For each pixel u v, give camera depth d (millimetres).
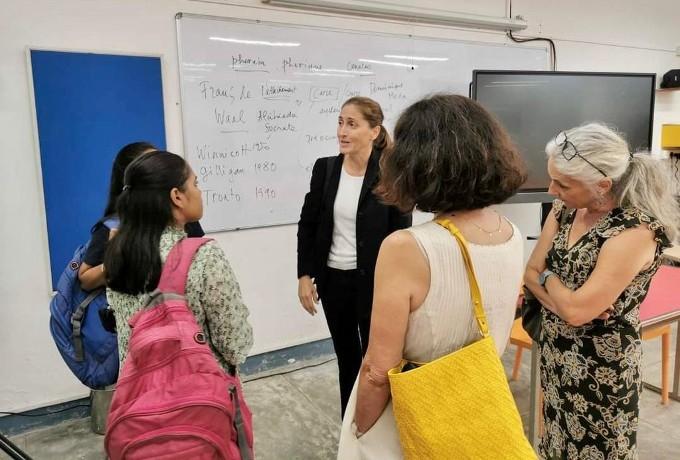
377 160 2051
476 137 910
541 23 4156
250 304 3182
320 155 3309
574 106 3693
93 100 2568
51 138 2488
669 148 4980
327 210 2143
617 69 4707
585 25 4422
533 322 1662
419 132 931
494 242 973
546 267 1578
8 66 2381
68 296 1849
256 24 2967
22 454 1809
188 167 1348
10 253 2465
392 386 898
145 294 1247
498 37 3961
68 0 2473
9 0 2352
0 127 2387
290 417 2701
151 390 1101
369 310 2055
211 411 1091
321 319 3457
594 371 1452
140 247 1233
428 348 948
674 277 2482
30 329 2547
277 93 3092
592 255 1401
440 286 914
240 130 3004
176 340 1132
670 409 2777
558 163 1397
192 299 1261
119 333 1319
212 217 2980
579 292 1377
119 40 2619
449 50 3730
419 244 909
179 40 2758
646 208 1371
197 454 1062
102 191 2643
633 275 1351
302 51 3141
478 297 934
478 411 895
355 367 2250
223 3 2867
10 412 2531
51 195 2518
